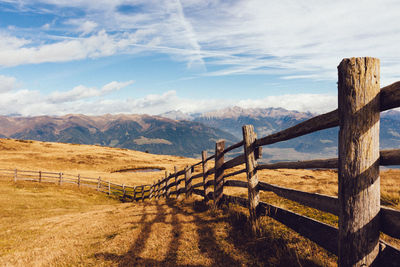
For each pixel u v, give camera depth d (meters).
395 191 8.22
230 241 4.14
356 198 2.12
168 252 4.09
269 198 7.00
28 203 15.20
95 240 5.31
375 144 2.11
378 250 2.12
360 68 2.16
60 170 45.09
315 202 2.96
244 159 4.98
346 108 2.21
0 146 66.69
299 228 3.40
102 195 23.30
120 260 4.05
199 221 5.52
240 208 5.97
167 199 10.66
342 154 2.24
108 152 80.81
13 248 5.49
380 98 2.13
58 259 4.43
